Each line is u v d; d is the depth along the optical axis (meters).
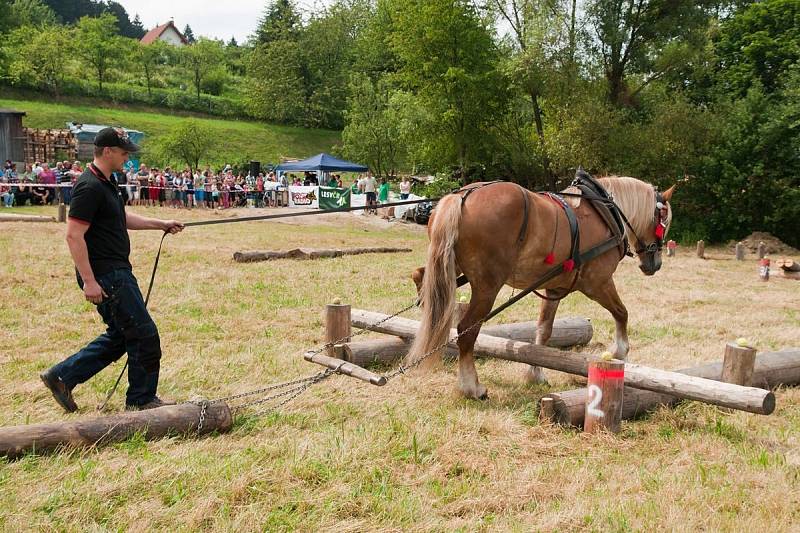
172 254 14.13
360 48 67.69
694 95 32.19
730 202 26.81
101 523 3.43
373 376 5.25
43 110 49.97
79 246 4.60
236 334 7.91
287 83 62.75
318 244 18.52
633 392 5.50
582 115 26.95
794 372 6.59
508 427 5.02
